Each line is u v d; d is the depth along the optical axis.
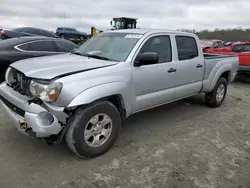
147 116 4.80
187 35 4.52
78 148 2.89
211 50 13.16
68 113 2.77
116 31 4.23
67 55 3.94
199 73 4.78
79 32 29.16
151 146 3.52
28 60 3.53
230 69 5.70
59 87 2.63
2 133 3.65
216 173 2.93
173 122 4.55
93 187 2.57
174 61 4.14
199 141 3.78
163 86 3.97
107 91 2.96
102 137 3.16
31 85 2.78
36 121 2.61
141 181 2.70
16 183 2.55
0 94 3.33
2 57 5.67
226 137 4.00
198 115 5.05
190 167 3.02
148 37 3.73
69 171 2.81
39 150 3.23
